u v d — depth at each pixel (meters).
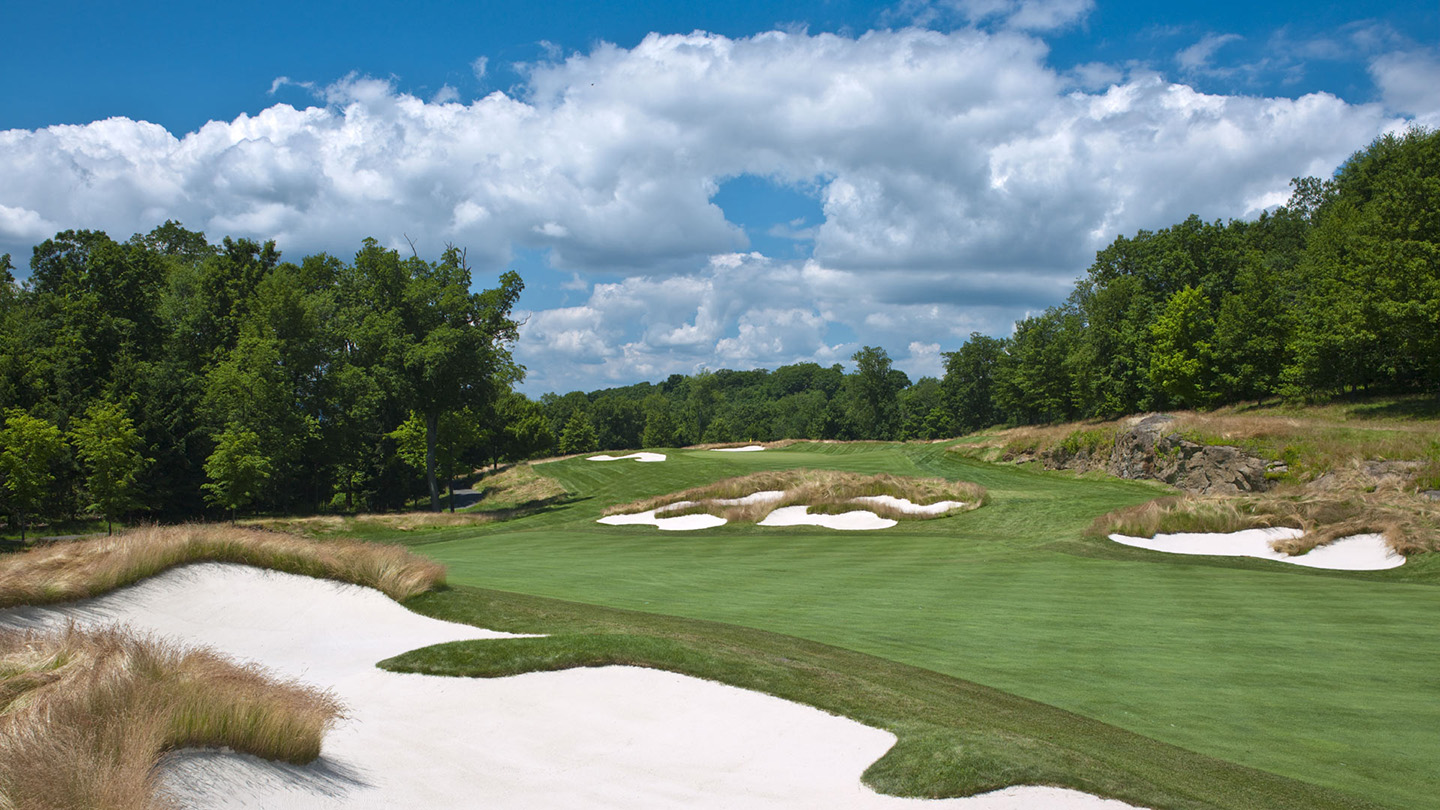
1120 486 31.78
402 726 7.29
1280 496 21.70
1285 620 11.73
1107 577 15.95
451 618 11.12
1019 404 80.31
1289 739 6.99
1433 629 11.07
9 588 9.70
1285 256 52.25
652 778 6.18
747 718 7.22
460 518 37.38
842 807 5.51
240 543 12.41
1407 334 32.03
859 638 10.59
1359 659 9.59
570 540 26.31
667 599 13.62
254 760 5.43
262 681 6.93
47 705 5.11
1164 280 57.41
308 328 47.72
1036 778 5.66
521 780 6.15
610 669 8.43
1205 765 6.22
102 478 34.91
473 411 48.66
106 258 47.47
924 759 6.05
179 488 44.66
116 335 46.47
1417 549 17.00
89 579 10.45
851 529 25.98
